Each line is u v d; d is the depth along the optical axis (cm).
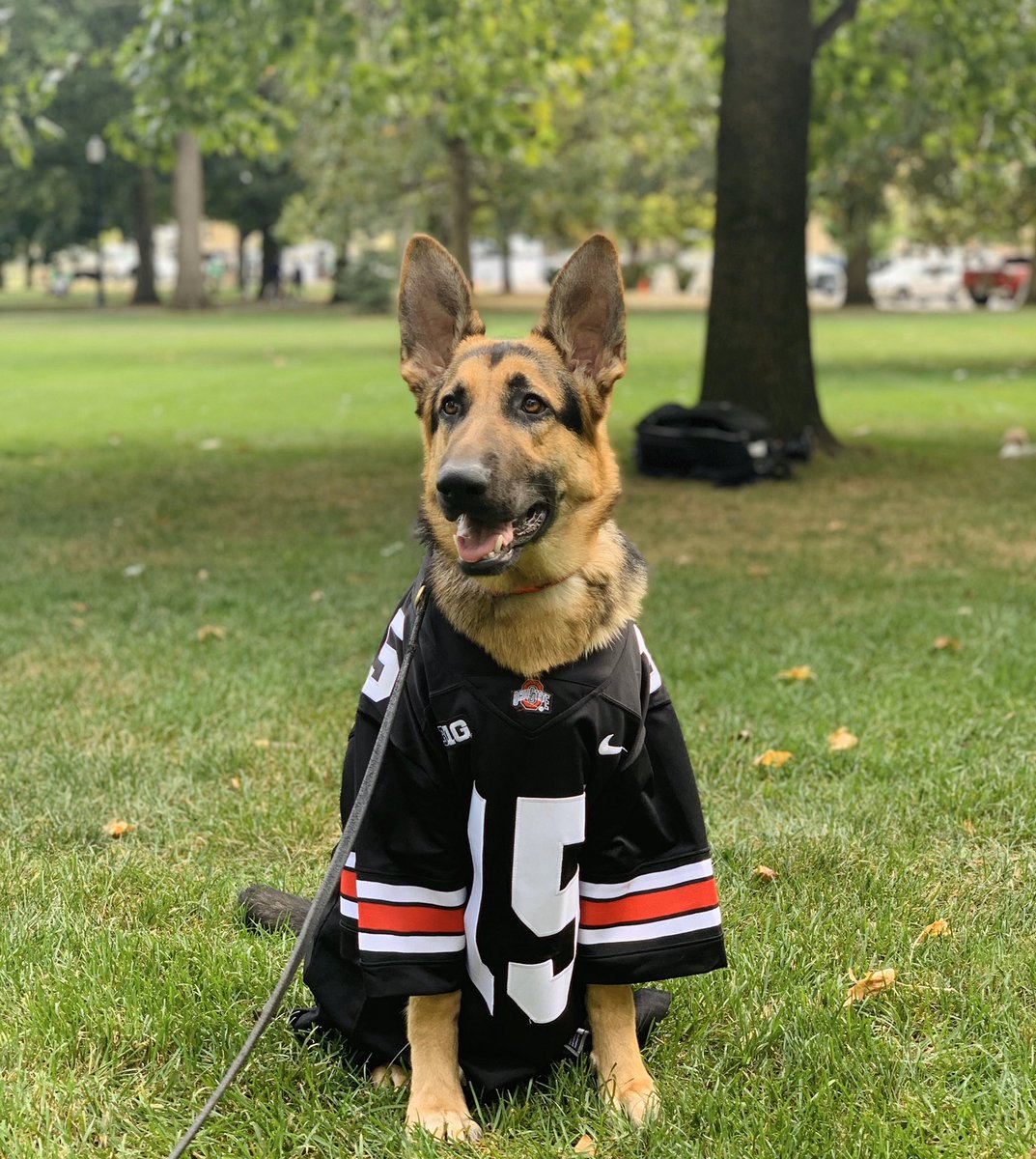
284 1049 130
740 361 501
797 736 209
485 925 116
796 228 496
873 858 170
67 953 145
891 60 612
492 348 127
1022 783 190
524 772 112
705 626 279
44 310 1945
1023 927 152
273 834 180
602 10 603
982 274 2105
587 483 123
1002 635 264
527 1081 125
